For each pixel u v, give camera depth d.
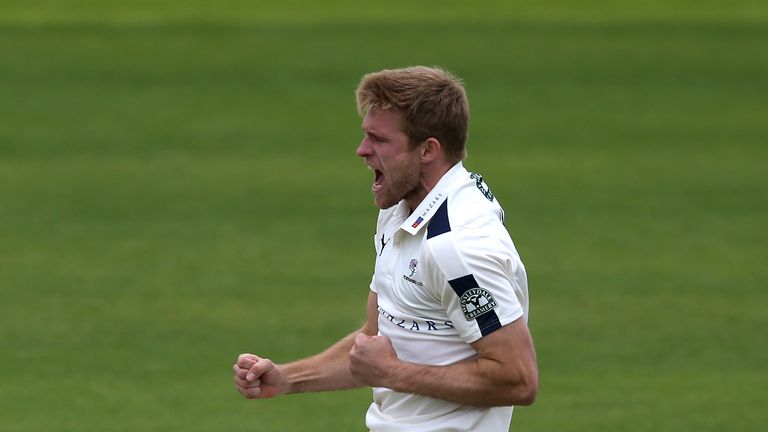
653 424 27.94
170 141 60.25
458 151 14.05
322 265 41.72
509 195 51.59
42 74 71.81
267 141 60.44
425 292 13.79
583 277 40.62
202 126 62.97
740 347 33.97
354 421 28.58
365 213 48.47
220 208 49.19
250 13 85.38
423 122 13.77
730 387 30.73
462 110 13.98
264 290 38.94
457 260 13.33
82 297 38.03
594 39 81.94
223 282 39.75
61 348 33.44
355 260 42.34
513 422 28.14
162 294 38.38
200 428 27.89
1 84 69.69
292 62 75.19
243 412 29.03
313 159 57.28
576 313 36.84
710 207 50.03
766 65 77.38
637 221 47.84
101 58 75.25
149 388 30.55
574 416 28.52
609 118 66.00
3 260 41.97
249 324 35.53
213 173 54.69
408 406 14.28
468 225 13.66
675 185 53.53
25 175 54.09
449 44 79.69
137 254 42.88
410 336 14.04
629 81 73.62
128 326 35.34
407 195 14.14
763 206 50.25
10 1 87.06
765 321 36.25
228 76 72.44
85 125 62.81
